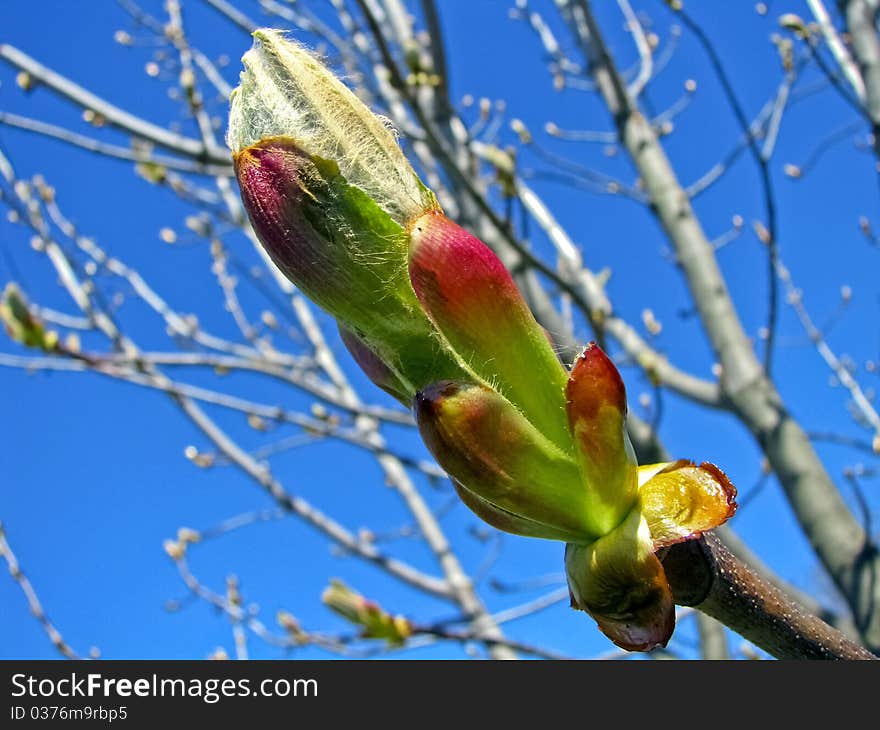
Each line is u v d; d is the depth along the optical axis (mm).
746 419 571
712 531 197
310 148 190
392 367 195
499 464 191
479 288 191
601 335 519
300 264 190
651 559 191
